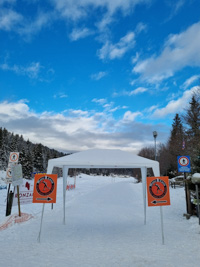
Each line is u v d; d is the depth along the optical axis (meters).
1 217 9.39
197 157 10.05
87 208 11.66
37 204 13.59
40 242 5.66
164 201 5.77
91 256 4.55
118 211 10.70
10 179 9.74
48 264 4.08
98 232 6.76
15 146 67.94
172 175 33.34
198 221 7.76
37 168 61.12
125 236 6.27
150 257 4.46
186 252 4.77
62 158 7.11
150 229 7.09
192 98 25.77
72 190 26.19
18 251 4.90
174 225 7.52
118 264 4.08
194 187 8.58
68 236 6.28
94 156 7.42
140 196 17.91
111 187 28.52
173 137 35.50
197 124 24.75
